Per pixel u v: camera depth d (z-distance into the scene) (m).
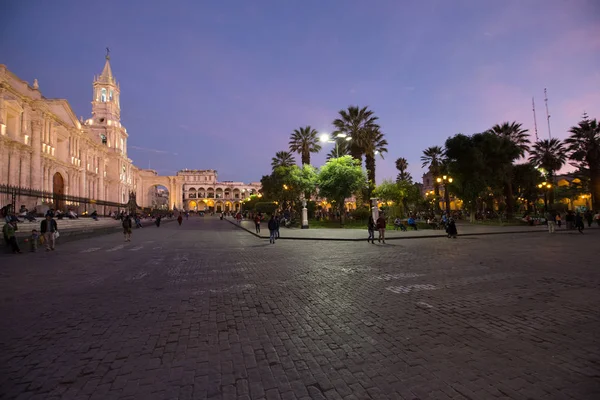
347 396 2.79
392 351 3.68
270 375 3.18
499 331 4.21
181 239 20.45
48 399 2.79
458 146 35.50
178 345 3.92
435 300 5.70
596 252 11.59
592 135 36.69
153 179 108.31
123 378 3.13
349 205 75.81
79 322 4.78
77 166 51.22
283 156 59.97
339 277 7.86
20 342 4.05
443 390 2.85
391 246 14.98
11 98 34.28
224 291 6.60
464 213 48.03
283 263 10.23
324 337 4.12
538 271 8.15
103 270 9.20
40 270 9.25
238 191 129.75
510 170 37.12
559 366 3.25
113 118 78.56
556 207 46.81
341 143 41.09
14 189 20.66
